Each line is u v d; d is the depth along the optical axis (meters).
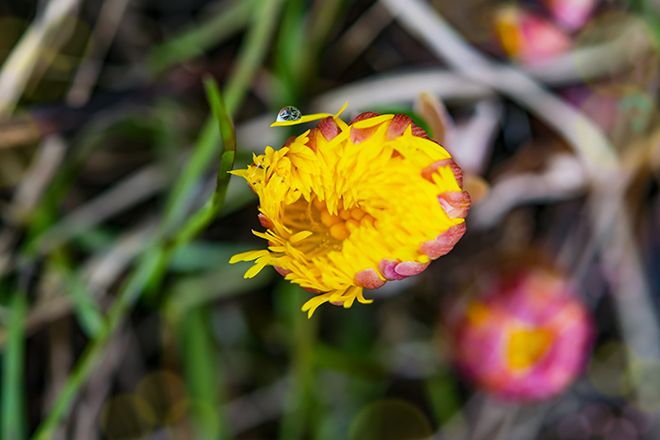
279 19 0.27
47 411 0.26
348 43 0.28
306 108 0.26
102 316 0.26
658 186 0.28
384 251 0.20
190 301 0.27
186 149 0.27
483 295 0.26
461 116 0.27
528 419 0.28
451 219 0.20
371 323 0.28
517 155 0.27
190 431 0.27
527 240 0.28
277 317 0.28
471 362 0.26
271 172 0.20
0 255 0.26
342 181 0.20
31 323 0.26
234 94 0.24
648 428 0.28
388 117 0.20
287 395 0.27
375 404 0.28
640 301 0.28
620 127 0.27
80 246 0.27
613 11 0.27
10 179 0.27
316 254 0.20
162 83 0.26
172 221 0.24
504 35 0.27
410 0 0.26
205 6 0.28
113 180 0.28
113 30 0.27
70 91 0.26
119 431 0.28
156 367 0.28
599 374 0.28
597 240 0.27
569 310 0.26
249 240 0.28
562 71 0.27
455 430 0.28
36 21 0.25
